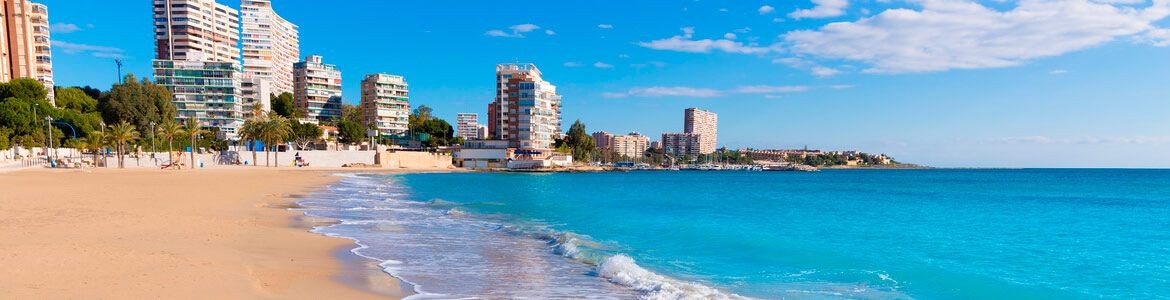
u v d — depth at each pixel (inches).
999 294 550.6
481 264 619.2
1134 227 1153.4
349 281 500.1
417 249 706.2
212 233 737.0
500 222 1099.9
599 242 848.9
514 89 6250.0
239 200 1318.9
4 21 4891.7
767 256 745.6
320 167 4505.4
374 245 724.7
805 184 3949.3
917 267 675.4
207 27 7691.9
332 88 7416.3
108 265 476.1
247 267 513.3
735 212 1448.1
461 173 4852.4
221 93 5502.0
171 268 479.5
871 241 900.0
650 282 539.5
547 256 689.0
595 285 527.5
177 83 5374.0
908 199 2191.2
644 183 3678.6
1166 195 2600.9
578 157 7042.3
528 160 5767.7
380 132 6594.5
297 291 446.6
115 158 3400.6
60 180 1863.9
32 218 804.6
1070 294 553.0
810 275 619.5
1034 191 3024.1
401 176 3875.5
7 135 3056.1
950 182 4606.3
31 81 3686.0
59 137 3403.1
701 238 915.4
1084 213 1530.5
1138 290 570.9
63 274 436.1
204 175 2623.0
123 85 4188.0
